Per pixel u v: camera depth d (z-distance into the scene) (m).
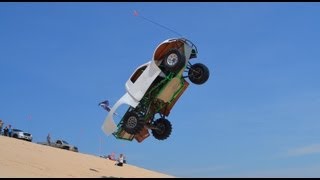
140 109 20.06
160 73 19.05
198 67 19.92
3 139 28.66
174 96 20.06
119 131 20.83
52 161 22.38
